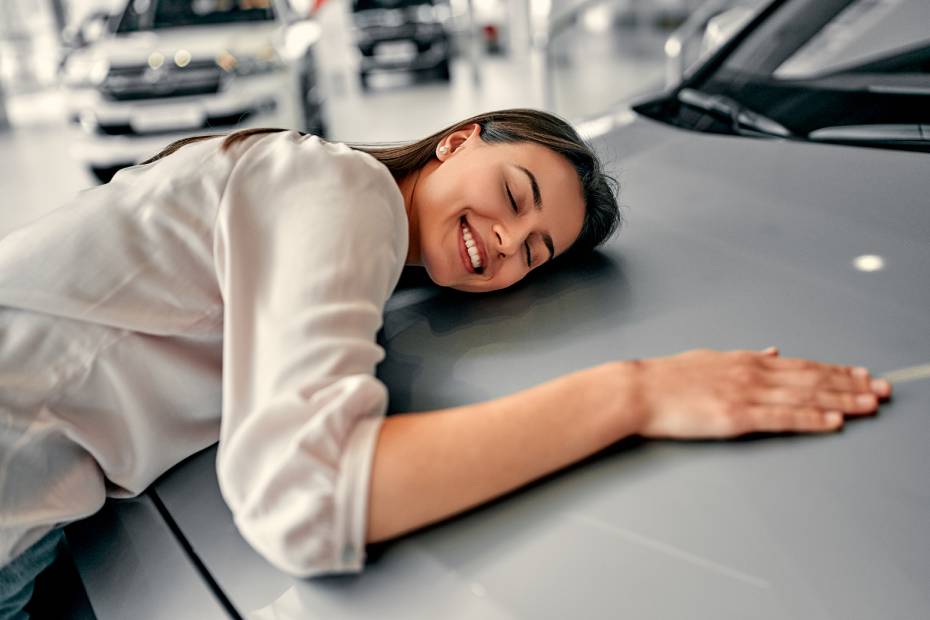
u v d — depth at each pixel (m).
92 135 3.96
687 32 2.32
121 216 0.79
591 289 0.96
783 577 0.55
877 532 0.57
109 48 4.03
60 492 0.77
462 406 0.76
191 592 0.66
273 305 0.68
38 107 8.07
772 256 0.97
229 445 0.63
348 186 0.75
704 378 0.70
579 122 1.60
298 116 4.26
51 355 0.77
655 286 0.94
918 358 0.75
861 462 0.64
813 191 1.12
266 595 0.62
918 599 0.52
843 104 1.37
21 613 0.81
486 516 0.63
